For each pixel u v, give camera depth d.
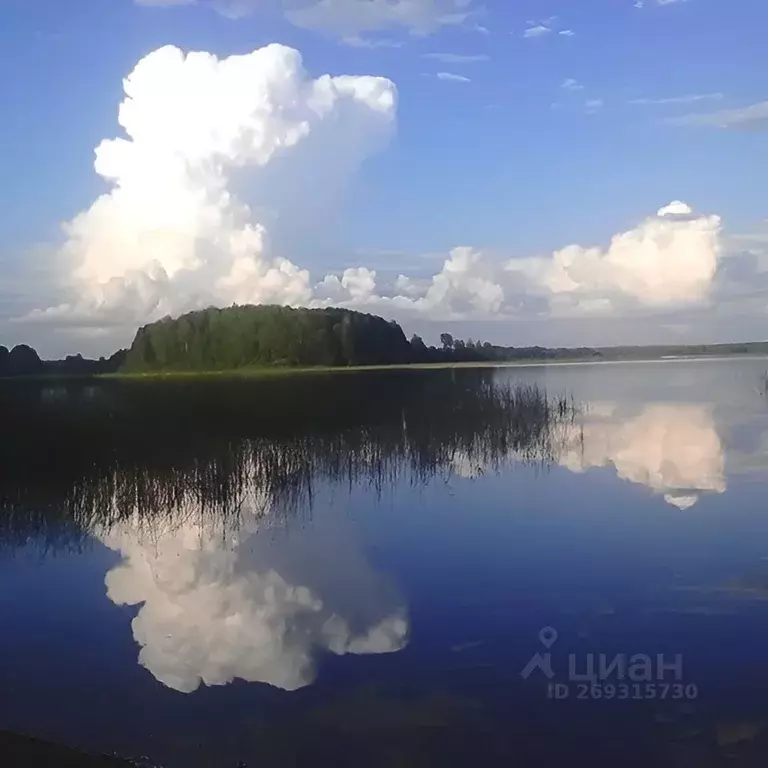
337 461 15.87
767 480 14.57
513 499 13.61
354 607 9.23
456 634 8.23
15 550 12.14
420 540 11.68
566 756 5.84
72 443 16.31
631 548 10.89
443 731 6.32
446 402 20.91
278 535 12.27
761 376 30.36
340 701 6.89
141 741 6.24
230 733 6.31
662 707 6.52
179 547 12.03
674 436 18.50
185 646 8.33
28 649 8.27
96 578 10.94
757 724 6.12
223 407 20.11
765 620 8.09
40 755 5.48
